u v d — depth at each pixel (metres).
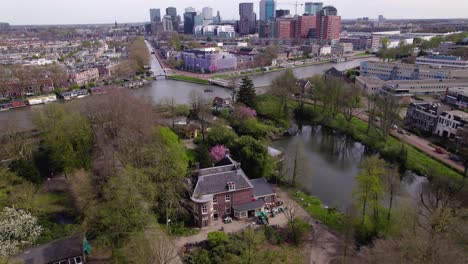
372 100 158.88
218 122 140.00
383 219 74.75
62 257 61.22
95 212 71.06
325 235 76.44
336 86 160.88
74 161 98.06
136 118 111.62
